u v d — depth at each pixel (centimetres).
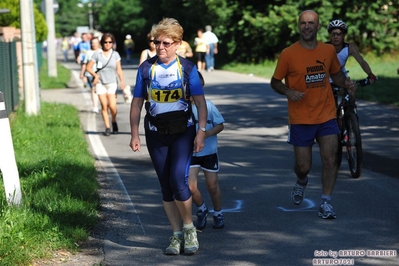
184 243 1193
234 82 5272
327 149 1392
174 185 1145
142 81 1154
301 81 1383
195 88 1142
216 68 7356
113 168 1984
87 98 4219
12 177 1379
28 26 3062
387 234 1287
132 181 1803
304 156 1417
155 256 1182
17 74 3616
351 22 6844
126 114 3325
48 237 1209
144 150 2294
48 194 1498
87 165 1911
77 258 1159
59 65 9038
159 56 1136
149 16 11644
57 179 1658
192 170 1281
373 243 1233
